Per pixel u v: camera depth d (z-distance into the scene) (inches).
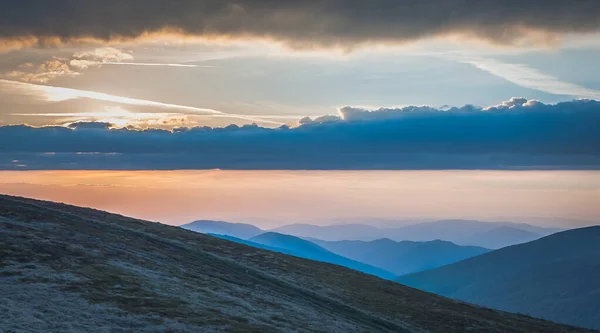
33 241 2758.4
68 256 2657.5
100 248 2989.7
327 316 2802.7
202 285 2790.4
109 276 2500.0
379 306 3440.0
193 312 2245.3
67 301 2075.5
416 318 3326.8
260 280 3412.9
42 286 2180.1
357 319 2999.5
